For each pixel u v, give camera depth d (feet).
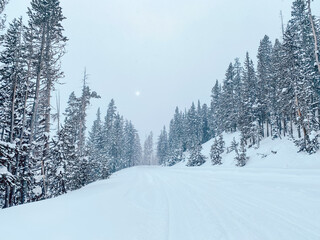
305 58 91.56
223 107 179.32
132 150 274.77
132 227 16.75
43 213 20.57
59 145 56.80
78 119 107.65
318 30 90.22
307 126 77.61
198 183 43.11
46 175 57.67
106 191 35.19
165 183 46.91
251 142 131.64
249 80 134.51
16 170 44.42
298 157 76.07
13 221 17.88
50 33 59.52
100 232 15.55
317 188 27.20
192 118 254.47
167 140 311.06
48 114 62.34
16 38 53.01
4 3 46.26
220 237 14.21
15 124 53.93
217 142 134.92
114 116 228.63
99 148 179.32
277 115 115.85
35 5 56.54
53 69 60.75
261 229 15.24
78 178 68.03
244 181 40.11
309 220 16.47
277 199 23.48
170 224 17.40
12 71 49.65
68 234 14.98
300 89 81.97
